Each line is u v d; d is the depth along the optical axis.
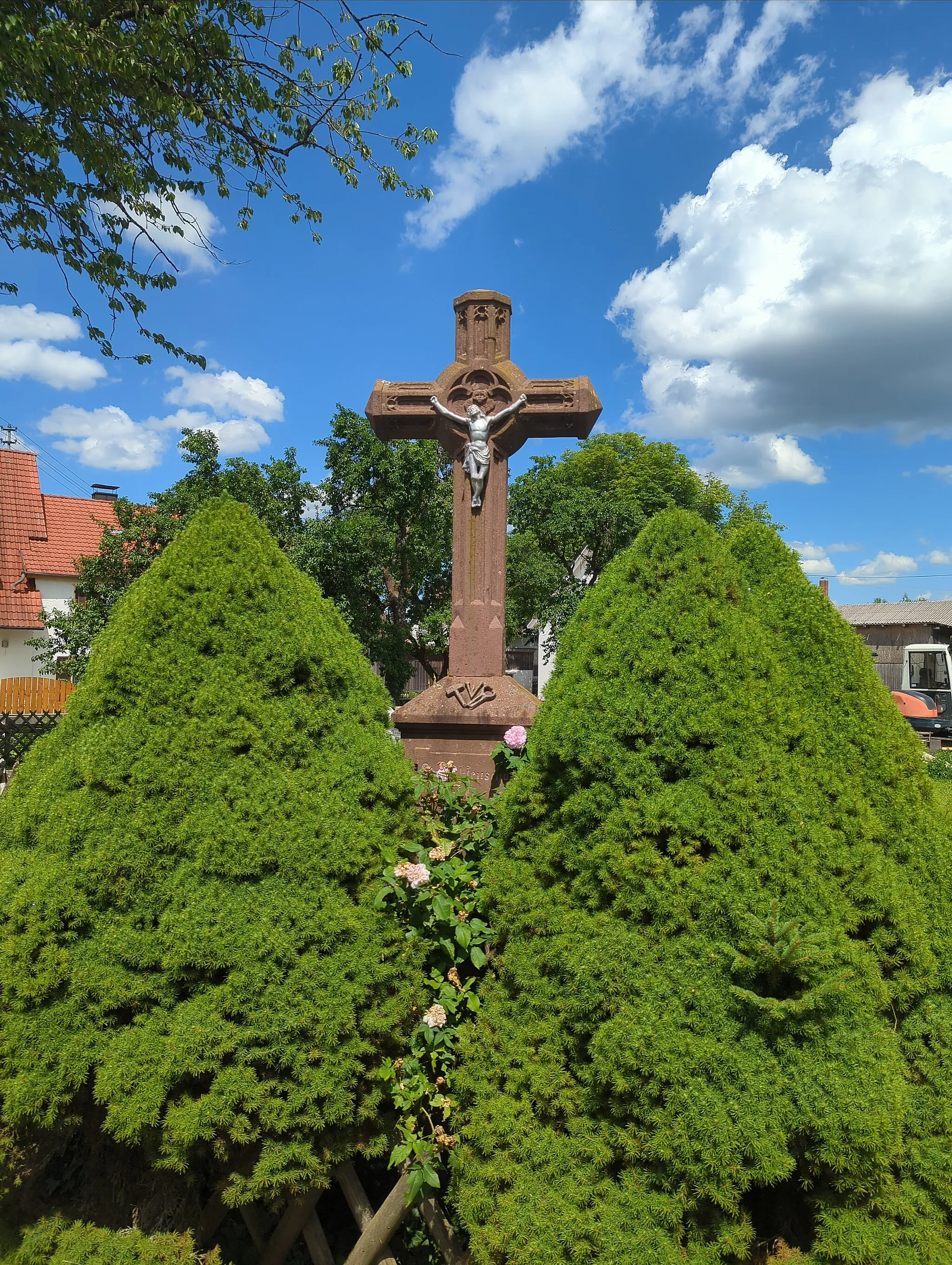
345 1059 1.85
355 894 2.10
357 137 6.71
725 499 22.92
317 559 10.85
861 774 2.15
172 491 11.29
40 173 5.73
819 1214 1.65
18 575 18.30
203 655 2.23
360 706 2.42
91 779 2.01
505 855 2.30
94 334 6.65
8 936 1.82
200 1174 1.97
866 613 31.61
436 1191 2.06
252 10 5.95
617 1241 1.57
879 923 1.95
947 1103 1.74
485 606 4.87
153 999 1.84
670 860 1.92
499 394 4.88
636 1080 1.68
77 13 5.18
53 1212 1.86
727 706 2.02
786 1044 1.67
